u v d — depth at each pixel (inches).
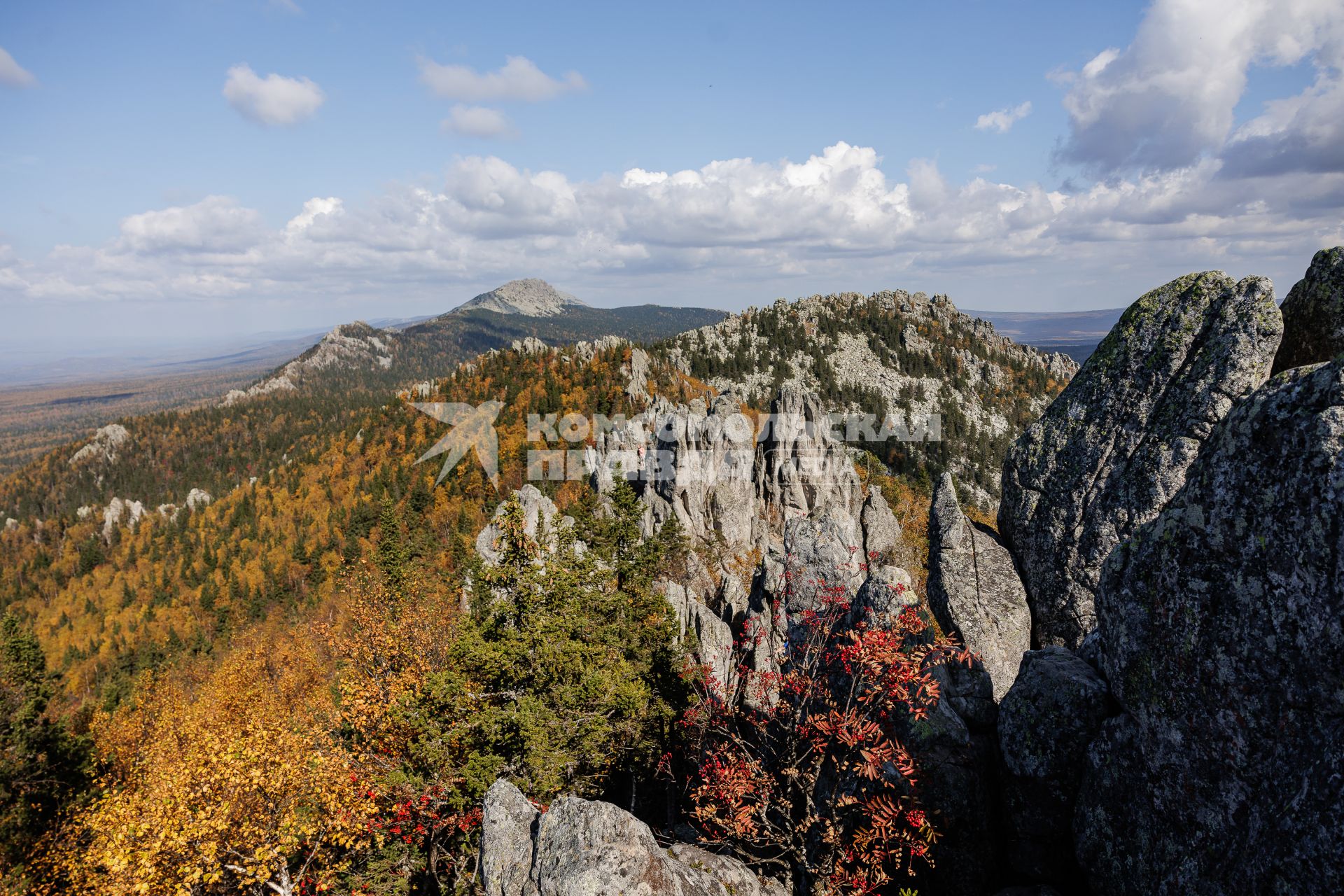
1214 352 549.6
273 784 1085.8
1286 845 316.8
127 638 6058.1
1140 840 421.1
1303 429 346.3
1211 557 390.0
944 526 718.5
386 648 1688.0
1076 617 622.2
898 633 649.0
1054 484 646.5
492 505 5541.3
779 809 653.9
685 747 1059.9
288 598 5954.7
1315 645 327.3
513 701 968.3
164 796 1051.9
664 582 1765.5
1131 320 621.9
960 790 547.2
